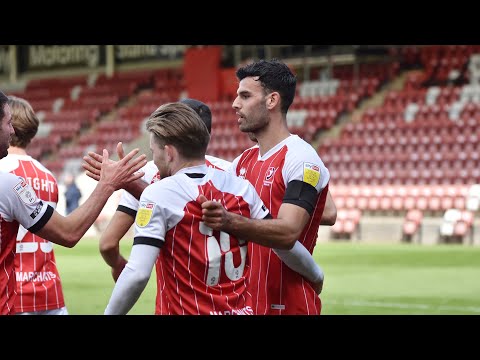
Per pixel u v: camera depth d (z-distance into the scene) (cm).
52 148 4638
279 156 647
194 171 545
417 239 3020
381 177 3425
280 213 603
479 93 3719
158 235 523
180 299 529
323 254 2500
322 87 4094
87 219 588
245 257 554
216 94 4303
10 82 5412
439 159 3391
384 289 1684
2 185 562
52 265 770
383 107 3834
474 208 3041
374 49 4069
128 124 4531
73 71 5294
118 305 522
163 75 4881
